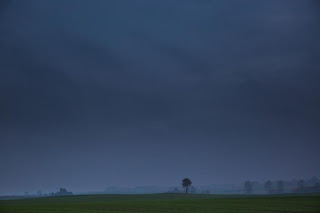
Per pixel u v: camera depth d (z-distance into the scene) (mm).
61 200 118562
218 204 79500
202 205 77125
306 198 96688
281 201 85562
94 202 96875
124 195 151875
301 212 57719
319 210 60969
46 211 61531
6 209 65812
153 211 62625
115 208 70250
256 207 68812
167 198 122750
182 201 95938
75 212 59969
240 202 85000
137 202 93375
